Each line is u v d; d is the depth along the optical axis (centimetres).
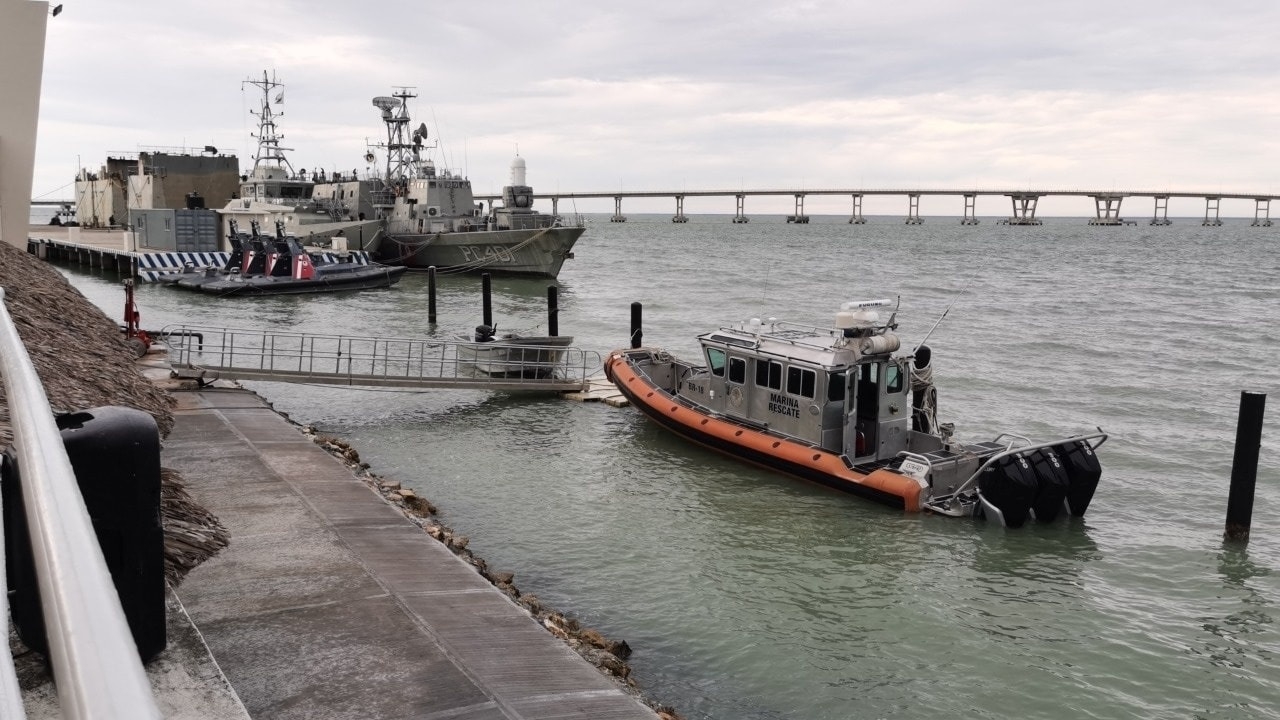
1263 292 5934
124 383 1159
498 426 2094
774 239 16338
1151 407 2428
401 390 2462
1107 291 5994
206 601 764
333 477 1180
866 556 1334
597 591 1193
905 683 980
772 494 1611
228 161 7475
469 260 6025
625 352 2294
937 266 8594
